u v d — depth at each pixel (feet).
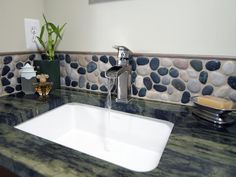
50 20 3.27
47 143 1.59
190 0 2.21
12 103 2.63
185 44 2.33
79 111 2.93
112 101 2.68
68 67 3.24
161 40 2.45
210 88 2.27
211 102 2.03
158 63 2.50
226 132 1.86
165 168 1.30
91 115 2.85
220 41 2.16
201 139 1.73
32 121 2.42
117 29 2.71
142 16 2.51
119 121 2.63
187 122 2.07
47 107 2.61
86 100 2.85
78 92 3.12
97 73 2.98
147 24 2.50
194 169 1.30
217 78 2.22
